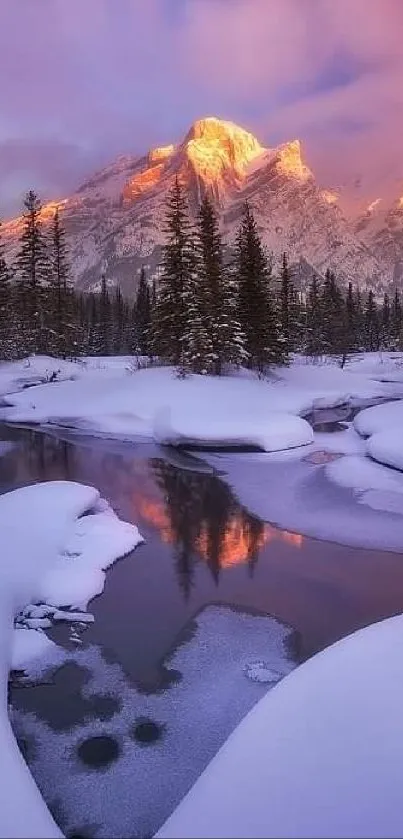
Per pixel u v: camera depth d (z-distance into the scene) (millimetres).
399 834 5660
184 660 9508
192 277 39469
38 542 13227
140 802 6785
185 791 6926
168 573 12812
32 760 7355
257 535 15203
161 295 41281
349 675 8078
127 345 85438
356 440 27391
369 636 9195
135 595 11742
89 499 16672
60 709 8312
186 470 22312
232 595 11789
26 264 48938
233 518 16562
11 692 8680
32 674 9102
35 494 16562
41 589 11523
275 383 41625
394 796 6070
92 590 11750
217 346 38938
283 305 55719
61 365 46562
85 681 8945
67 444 27391
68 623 10609
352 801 6020
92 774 7152
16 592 11000
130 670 9234
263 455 24812
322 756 6582
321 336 69250
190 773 7172
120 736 7777
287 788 6168
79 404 33156
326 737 6863
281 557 13750
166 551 14070
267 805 5973
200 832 5691
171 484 20250
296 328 66688
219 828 5730
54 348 50344
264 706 7484
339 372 51375
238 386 36250
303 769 6410
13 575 11484
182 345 39500
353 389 45875
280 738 6867
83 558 12977
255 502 18047
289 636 10250
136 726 7973
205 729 7906
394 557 13758
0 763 6727
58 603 11188
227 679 8992
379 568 13133
